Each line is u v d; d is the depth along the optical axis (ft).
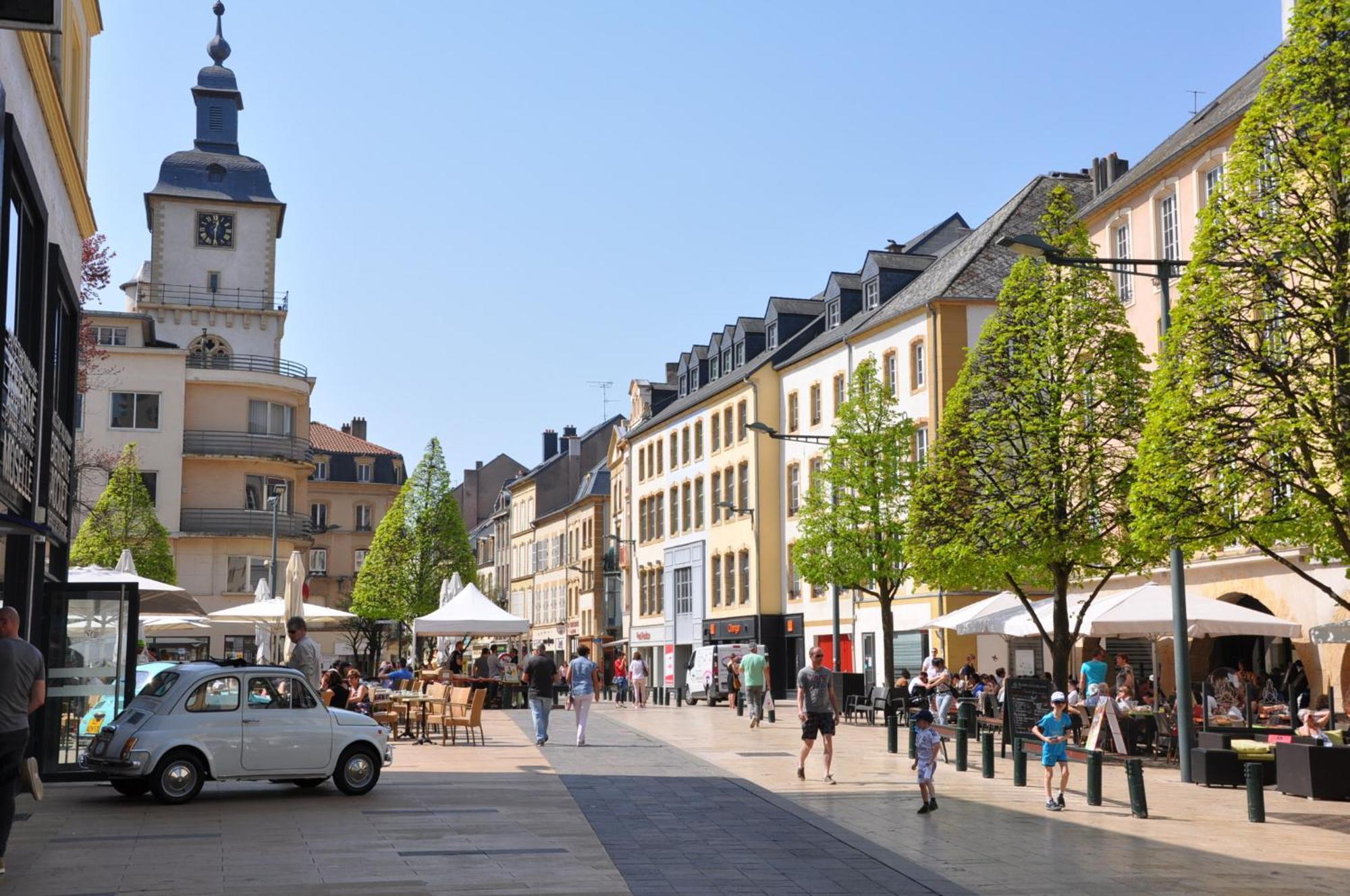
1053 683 82.64
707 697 173.06
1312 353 60.70
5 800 37.11
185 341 246.47
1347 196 60.95
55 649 61.93
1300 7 62.28
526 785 63.67
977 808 57.36
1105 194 130.21
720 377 229.04
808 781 67.51
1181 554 70.03
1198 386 63.82
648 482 253.24
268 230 253.85
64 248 66.44
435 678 139.95
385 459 348.59
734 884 38.11
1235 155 63.93
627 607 261.65
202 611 101.86
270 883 37.06
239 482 222.07
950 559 91.25
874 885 38.40
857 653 173.68
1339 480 59.88
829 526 128.57
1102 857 44.09
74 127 72.64
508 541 375.66
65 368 67.10
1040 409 90.02
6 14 32.32
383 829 48.11
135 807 53.72
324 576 331.98
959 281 156.46
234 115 263.70
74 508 154.20
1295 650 102.68
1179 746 69.36
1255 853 45.09
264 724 56.13
